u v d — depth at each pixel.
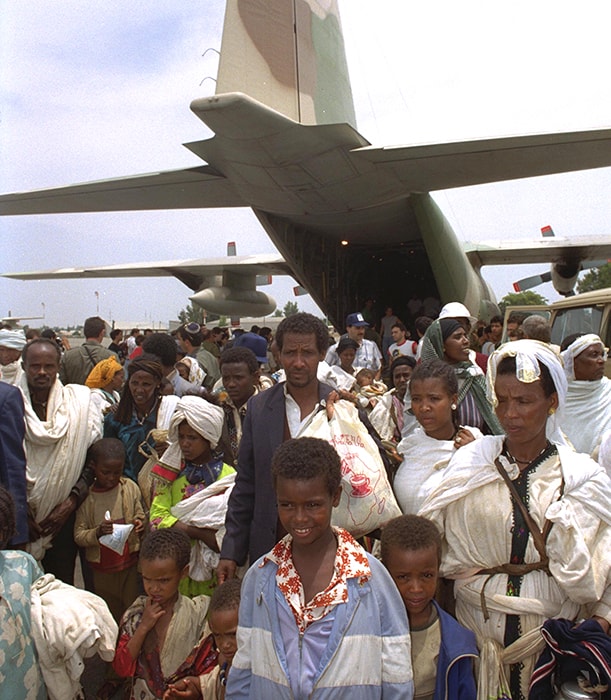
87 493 3.37
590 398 3.71
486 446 2.12
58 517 3.17
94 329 6.40
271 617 1.81
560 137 8.55
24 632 2.29
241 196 11.61
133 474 3.84
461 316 4.34
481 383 3.67
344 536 1.92
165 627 2.61
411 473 2.62
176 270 20.05
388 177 10.55
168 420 3.78
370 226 13.52
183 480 3.17
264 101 9.45
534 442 2.06
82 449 3.20
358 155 9.55
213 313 19.14
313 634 1.77
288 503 1.81
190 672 2.57
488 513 2.03
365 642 1.76
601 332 6.44
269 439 2.59
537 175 10.39
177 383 4.83
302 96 10.17
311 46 10.55
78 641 2.33
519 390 2.00
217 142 9.18
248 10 9.34
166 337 4.81
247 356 3.83
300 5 10.16
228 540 2.64
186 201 12.18
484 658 2.02
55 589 2.52
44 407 3.31
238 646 1.91
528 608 1.96
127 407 3.95
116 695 3.11
